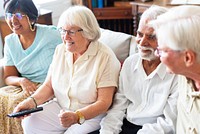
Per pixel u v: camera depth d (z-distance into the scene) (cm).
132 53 191
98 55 170
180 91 128
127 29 375
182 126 125
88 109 160
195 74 110
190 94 115
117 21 373
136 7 311
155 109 155
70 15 163
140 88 162
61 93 176
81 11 164
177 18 105
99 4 360
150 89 158
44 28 213
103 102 164
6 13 204
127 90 167
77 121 157
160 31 107
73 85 171
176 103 148
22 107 172
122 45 195
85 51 171
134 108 164
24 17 201
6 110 200
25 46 211
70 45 166
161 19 109
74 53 173
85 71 170
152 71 157
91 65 170
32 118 173
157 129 148
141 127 162
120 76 170
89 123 170
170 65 109
